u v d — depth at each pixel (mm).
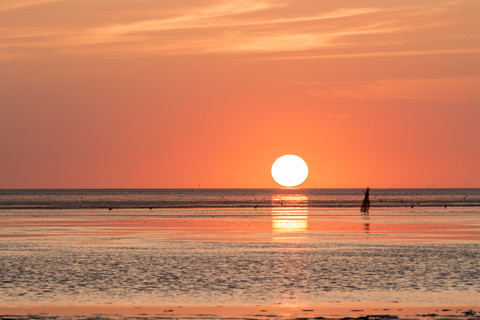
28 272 62781
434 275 60688
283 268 65375
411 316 44156
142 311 45781
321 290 53125
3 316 44250
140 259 72750
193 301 48938
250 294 51500
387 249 82812
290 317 44031
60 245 88875
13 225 132375
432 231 113938
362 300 49125
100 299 49625
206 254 77562
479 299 49312
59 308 46656
